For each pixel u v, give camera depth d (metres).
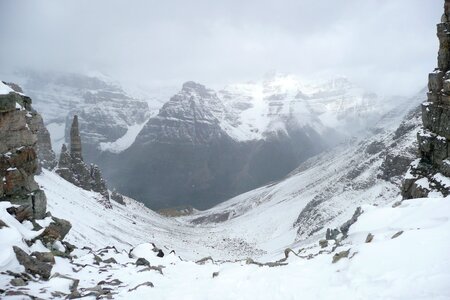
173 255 22.91
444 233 13.99
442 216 16.77
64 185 77.94
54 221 22.42
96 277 17.53
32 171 23.52
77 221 50.06
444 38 32.66
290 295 12.81
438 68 33.25
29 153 23.17
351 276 12.84
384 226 19.22
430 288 10.73
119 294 14.85
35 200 22.50
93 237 46.53
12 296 13.39
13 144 22.33
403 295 10.78
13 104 22.41
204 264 21.25
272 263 17.78
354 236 19.89
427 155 33.22
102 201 88.25
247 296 13.46
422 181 31.98
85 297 14.40
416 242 13.79
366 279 12.33
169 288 15.52
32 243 19.34
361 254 13.95
